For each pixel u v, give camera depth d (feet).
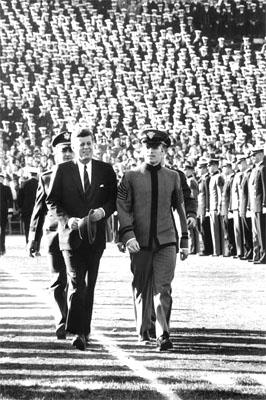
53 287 47.32
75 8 179.42
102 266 90.53
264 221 94.89
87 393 33.53
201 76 172.24
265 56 172.55
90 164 45.42
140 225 45.50
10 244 132.77
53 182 45.16
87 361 39.96
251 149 99.35
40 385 34.88
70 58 175.52
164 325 43.60
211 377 36.47
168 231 45.55
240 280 75.72
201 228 112.06
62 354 41.73
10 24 177.78
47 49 175.94
